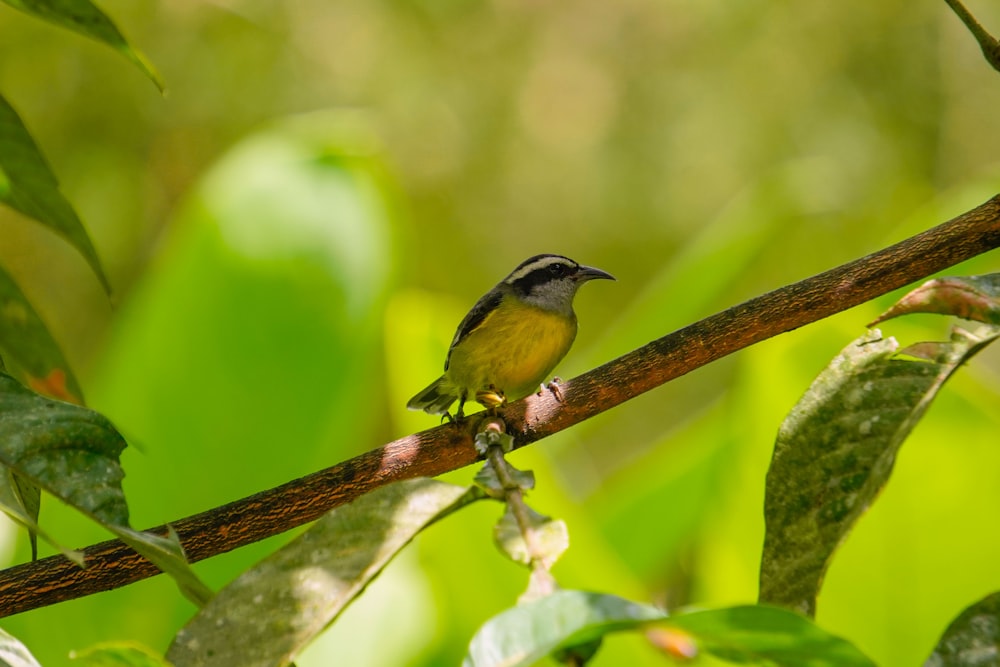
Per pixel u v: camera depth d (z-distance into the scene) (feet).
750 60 91.61
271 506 19.47
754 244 39.68
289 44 86.12
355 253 34.37
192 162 83.10
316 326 33.68
